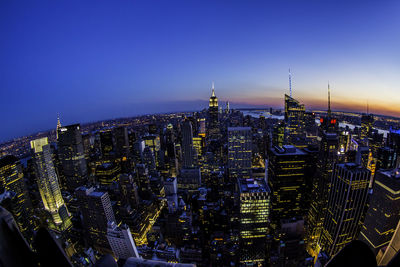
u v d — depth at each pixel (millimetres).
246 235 91812
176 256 86188
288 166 134625
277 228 117750
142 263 8422
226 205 133875
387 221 69688
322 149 132000
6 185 121312
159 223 125812
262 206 88062
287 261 97500
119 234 81688
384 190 70125
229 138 181000
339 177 91750
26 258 4727
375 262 4574
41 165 132750
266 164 182750
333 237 95312
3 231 4730
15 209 94938
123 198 123688
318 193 131000
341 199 90188
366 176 83750
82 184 192250
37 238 4797
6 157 127188
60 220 124312
